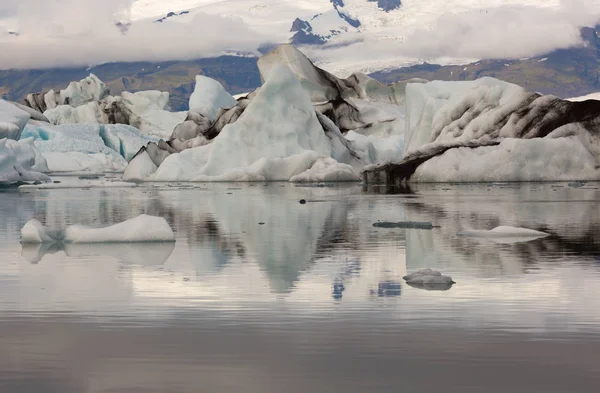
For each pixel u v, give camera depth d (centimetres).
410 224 1719
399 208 2244
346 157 4531
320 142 4375
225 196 2895
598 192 2902
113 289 960
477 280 1011
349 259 1223
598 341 696
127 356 655
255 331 736
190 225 1789
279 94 4366
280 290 948
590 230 1620
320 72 5978
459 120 3928
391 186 3525
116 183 3759
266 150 4269
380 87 6041
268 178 4112
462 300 878
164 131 8425
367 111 5794
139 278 1041
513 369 616
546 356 650
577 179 3616
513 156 3622
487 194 2848
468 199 2598
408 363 632
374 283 996
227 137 4306
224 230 1675
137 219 1476
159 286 980
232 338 711
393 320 778
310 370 614
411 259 1215
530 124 3769
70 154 6519
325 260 1212
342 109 5753
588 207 2236
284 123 4319
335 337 712
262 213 2112
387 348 674
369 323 766
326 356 652
